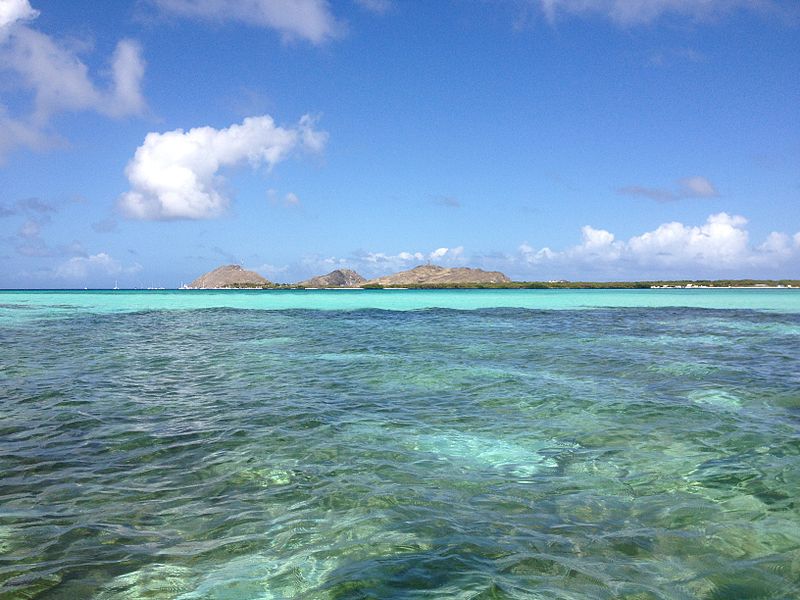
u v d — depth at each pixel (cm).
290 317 3819
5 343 2169
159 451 795
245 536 534
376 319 3597
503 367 1557
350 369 1526
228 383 1323
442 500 623
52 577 457
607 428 927
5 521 559
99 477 689
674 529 548
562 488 660
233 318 3722
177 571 470
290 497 630
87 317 3816
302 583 450
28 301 6631
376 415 1011
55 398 1141
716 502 617
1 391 1210
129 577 459
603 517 578
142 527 552
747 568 474
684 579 455
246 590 441
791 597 430
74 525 554
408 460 763
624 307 5066
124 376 1420
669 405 1088
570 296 8625
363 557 492
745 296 8069
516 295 9350
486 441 853
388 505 607
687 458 771
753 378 1384
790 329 2780
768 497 630
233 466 734
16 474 696
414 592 434
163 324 3195
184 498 625
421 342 2205
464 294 10481
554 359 1709
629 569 471
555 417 999
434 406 1085
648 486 666
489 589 438
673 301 6400
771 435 880
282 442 841
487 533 539
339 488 657
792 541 524
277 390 1239
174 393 1202
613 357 1753
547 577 457
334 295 10075
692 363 1631
